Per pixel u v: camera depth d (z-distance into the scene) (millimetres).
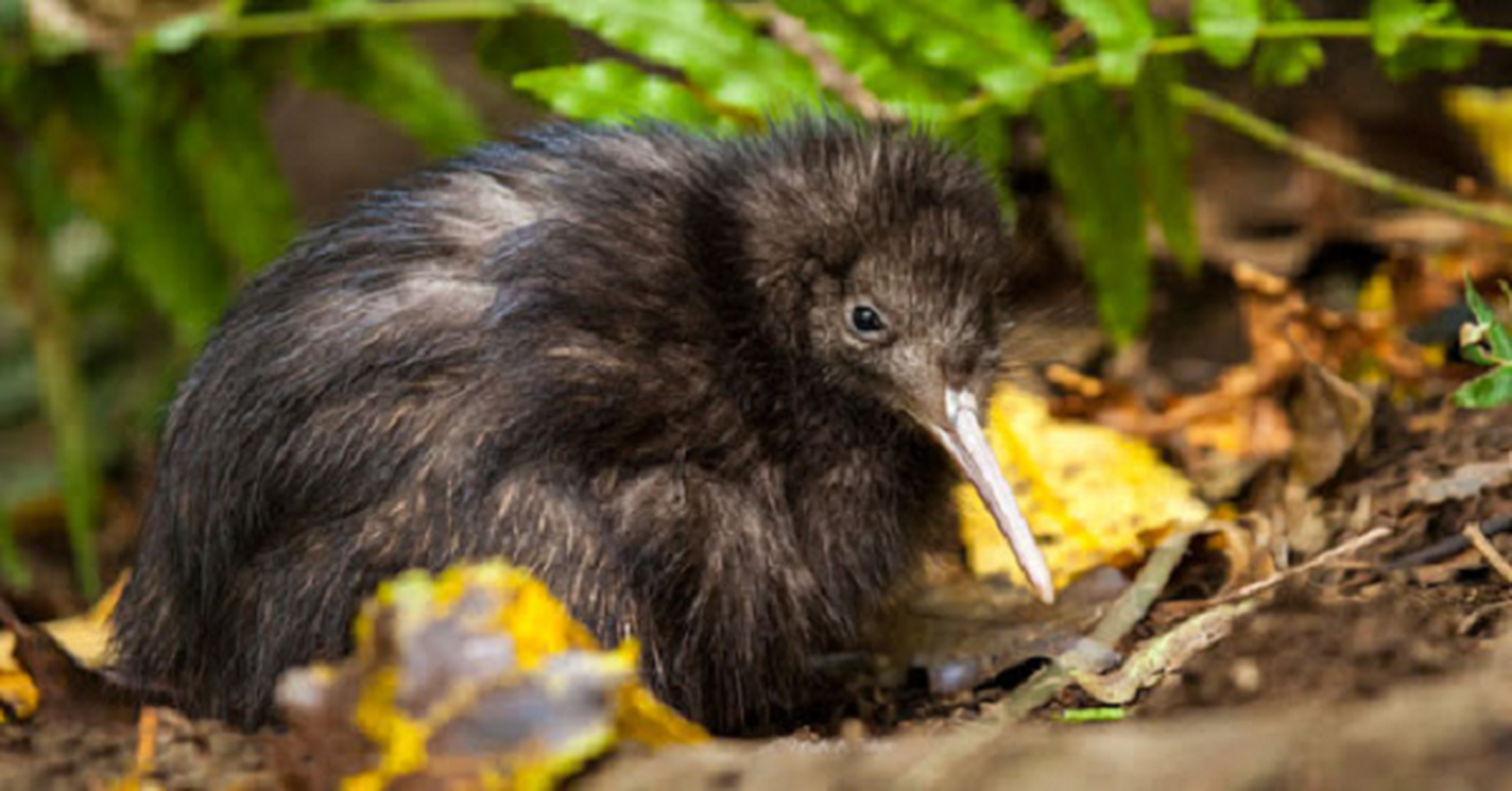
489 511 6230
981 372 7137
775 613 6828
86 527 10578
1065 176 9125
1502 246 9648
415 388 6391
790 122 7492
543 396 6395
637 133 7316
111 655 7062
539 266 6613
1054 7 9570
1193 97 9164
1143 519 7727
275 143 14648
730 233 6922
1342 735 4215
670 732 5438
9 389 13562
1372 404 7734
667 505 6555
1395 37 8484
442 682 5031
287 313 6691
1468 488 7109
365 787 5031
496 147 7359
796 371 6984
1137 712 5668
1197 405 8930
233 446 6531
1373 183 9234
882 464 7125
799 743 5734
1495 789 3986
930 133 7457
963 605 7312
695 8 8531
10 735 6227
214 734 5852
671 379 6680
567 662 5055
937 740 4863
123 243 10562
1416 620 5609
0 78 9984
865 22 8492
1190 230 9359
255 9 9875
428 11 9695
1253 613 5941
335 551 6277
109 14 9859
